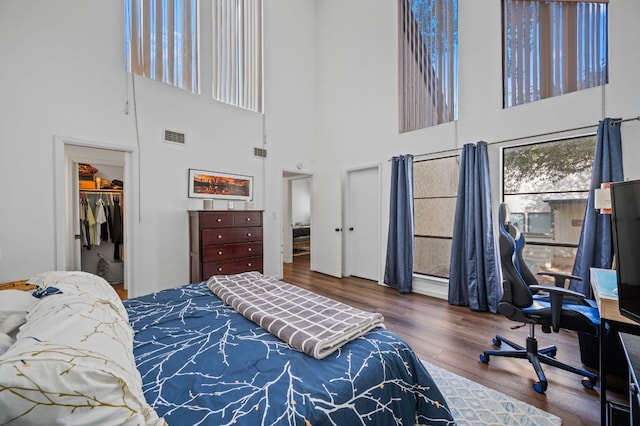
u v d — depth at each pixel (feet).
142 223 10.69
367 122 14.43
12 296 3.72
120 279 13.58
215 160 12.78
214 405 2.68
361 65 14.67
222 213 11.53
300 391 2.90
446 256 11.85
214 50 12.90
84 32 9.36
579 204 8.70
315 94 17.19
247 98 14.14
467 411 4.93
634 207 3.63
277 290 6.09
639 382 3.05
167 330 4.38
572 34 8.69
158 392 2.88
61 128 8.92
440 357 6.82
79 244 12.41
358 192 15.38
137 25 10.65
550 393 5.41
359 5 14.69
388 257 13.06
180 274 11.68
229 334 4.23
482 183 10.06
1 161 8.00
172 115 11.46
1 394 1.73
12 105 8.14
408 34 12.84
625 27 7.63
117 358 2.45
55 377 1.90
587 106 8.23
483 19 10.31
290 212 20.01
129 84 10.35
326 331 3.95
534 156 9.52
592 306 6.05
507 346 7.30
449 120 11.50
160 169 11.14
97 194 13.55
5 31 8.04
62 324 2.61
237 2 13.69
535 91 9.36
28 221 8.38
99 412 1.96
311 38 16.93
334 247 15.64
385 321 9.07
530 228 9.64
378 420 3.19
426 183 12.46
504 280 6.25
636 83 7.47
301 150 16.39
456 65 11.24
